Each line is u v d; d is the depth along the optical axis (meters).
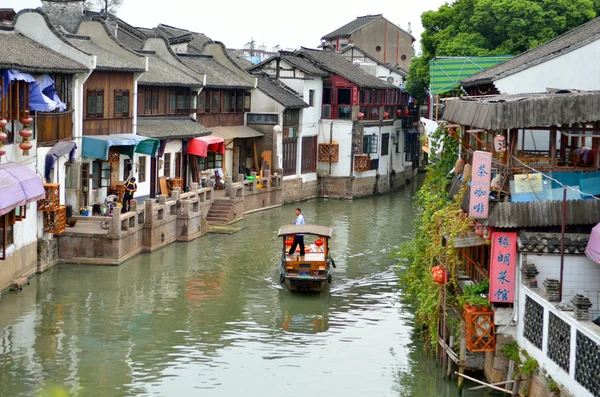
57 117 30.47
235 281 29.45
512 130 18.48
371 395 19.31
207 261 32.34
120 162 36.97
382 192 59.97
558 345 16.03
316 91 55.94
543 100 18.12
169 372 20.47
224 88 47.78
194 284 28.78
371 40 84.00
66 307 25.28
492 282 18.19
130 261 31.50
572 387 15.36
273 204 48.47
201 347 22.38
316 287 28.00
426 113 73.06
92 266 30.19
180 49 57.00
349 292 28.52
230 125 49.72
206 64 50.16
